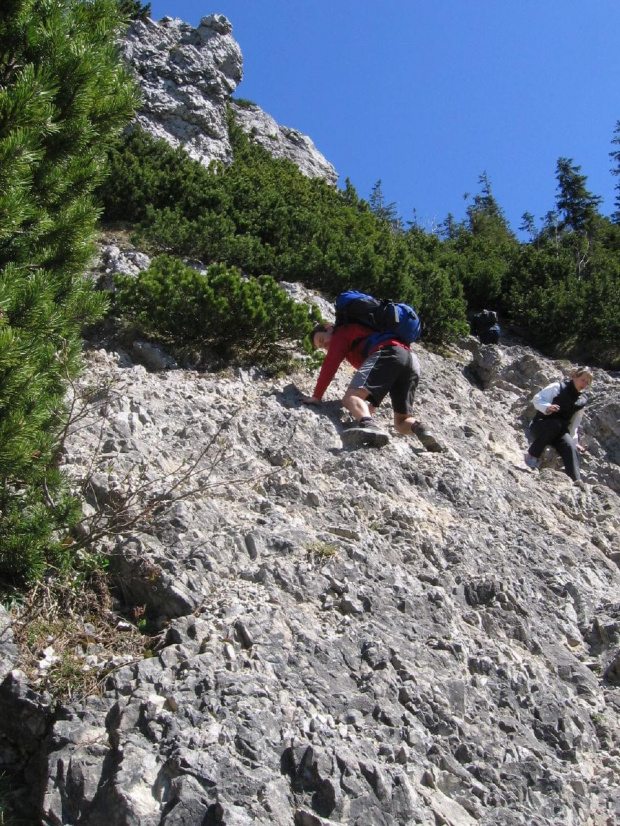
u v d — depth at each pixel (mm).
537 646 4461
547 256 14539
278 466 5742
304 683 3514
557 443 7781
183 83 17750
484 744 3564
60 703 3287
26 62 4297
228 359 7801
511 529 5754
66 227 4656
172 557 4230
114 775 2906
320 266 11141
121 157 12258
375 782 3080
